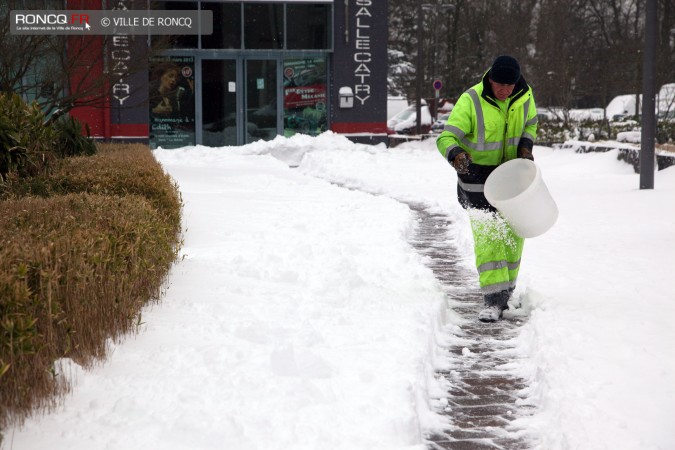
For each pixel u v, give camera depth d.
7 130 9.48
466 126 6.73
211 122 27.88
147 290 6.34
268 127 28.36
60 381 4.43
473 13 55.16
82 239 5.58
